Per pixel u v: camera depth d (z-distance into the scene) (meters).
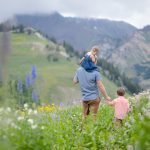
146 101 17.64
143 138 5.05
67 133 12.17
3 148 7.10
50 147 8.66
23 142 7.87
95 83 15.52
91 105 15.58
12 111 7.80
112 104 15.62
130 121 12.81
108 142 10.89
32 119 8.76
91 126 11.91
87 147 10.74
